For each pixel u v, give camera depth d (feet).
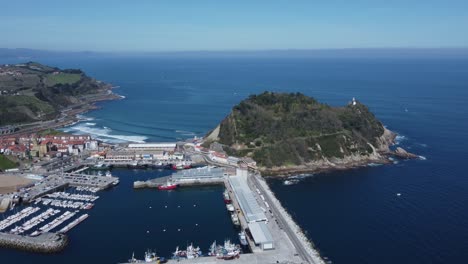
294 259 502.38
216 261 501.15
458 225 581.94
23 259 515.91
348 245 534.78
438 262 490.49
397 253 512.22
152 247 543.80
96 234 580.71
